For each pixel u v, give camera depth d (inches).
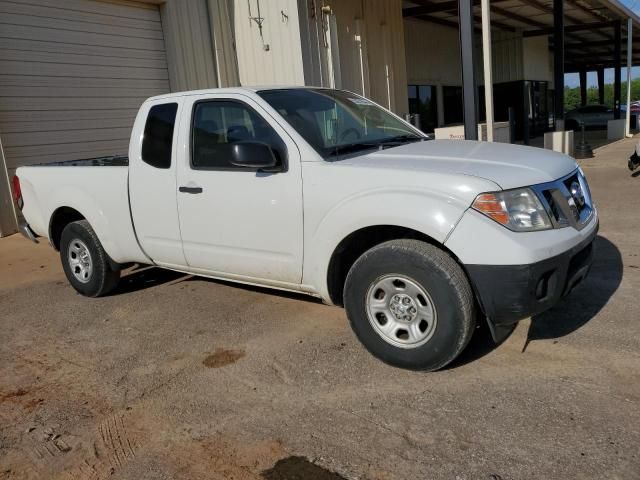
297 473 110.4
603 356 145.0
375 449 115.6
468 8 340.2
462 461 109.8
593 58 1363.2
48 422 135.3
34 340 186.7
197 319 194.1
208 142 176.1
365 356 156.2
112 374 157.9
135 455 120.3
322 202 149.4
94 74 384.5
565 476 103.3
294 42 420.5
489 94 362.6
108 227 207.3
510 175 135.3
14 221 351.9
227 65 453.7
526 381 136.1
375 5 506.6
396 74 547.2
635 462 105.3
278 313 193.6
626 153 593.0
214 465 115.0
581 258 144.0
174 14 419.2
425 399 132.0
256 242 166.4
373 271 142.7
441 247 139.3
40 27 354.0
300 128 160.9
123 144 406.6
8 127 342.6
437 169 138.6
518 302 128.8
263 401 137.6
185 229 183.3
